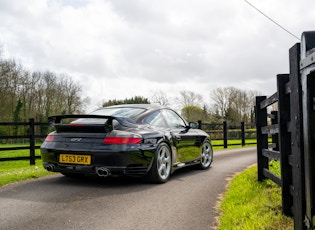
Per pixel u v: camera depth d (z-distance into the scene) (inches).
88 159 172.6
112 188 174.6
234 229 103.2
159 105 222.2
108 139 170.1
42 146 188.5
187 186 182.5
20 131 1493.6
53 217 122.0
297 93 91.1
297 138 91.7
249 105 2225.6
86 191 166.7
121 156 167.3
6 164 470.6
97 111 211.3
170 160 202.1
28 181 194.2
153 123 200.1
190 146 232.4
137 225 114.0
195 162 241.6
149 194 161.0
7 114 1403.8
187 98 2146.9
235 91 2224.4
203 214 127.7
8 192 163.5
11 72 1423.5
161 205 140.2
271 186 169.6
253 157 372.2
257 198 141.4
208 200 149.8
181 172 239.8
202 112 2150.6
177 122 231.5
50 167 186.1
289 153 117.5
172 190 171.0
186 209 134.5
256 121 188.1
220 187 180.2
